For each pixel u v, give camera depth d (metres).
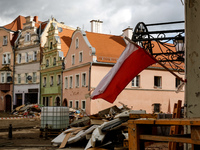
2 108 51.59
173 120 3.24
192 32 5.50
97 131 9.50
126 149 8.37
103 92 7.05
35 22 50.19
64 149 11.18
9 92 51.22
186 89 5.50
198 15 5.44
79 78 36.97
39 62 46.53
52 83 43.62
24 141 14.26
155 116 7.15
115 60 36.22
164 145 9.07
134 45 6.77
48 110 15.91
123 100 35.44
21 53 50.06
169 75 39.66
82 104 35.91
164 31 9.12
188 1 5.57
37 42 47.25
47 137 15.35
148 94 37.59
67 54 40.62
